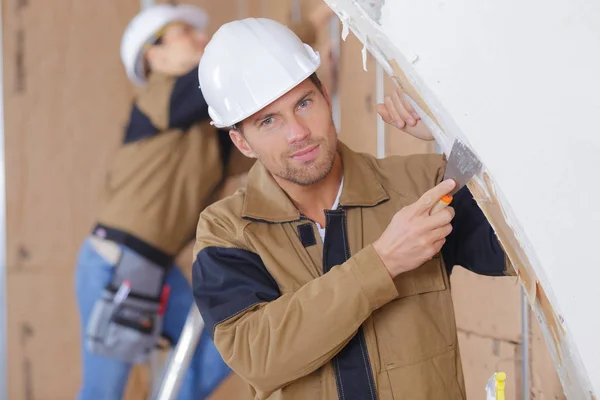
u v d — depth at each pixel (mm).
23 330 3088
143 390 2961
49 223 3104
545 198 836
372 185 1251
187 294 3002
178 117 2879
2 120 3072
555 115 821
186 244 2986
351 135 2691
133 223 2912
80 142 3113
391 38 882
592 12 800
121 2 3189
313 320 1062
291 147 1142
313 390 1166
